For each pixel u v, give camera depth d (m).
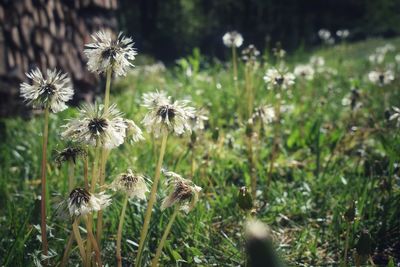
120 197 0.66
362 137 0.94
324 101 1.15
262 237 0.16
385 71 1.02
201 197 0.67
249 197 0.45
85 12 1.34
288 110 1.06
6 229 0.59
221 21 3.90
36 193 0.71
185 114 0.40
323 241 0.59
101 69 0.40
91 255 0.46
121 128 0.39
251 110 0.82
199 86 1.39
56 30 1.23
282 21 4.07
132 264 0.54
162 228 0.59
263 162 0.82
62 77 0.43
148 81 1.62
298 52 2.38
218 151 0.85
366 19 4.42
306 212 0.65
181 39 3.68
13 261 0.50
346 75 1.65
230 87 1.26
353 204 0.46
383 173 0.73
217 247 0.57
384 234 0.58
